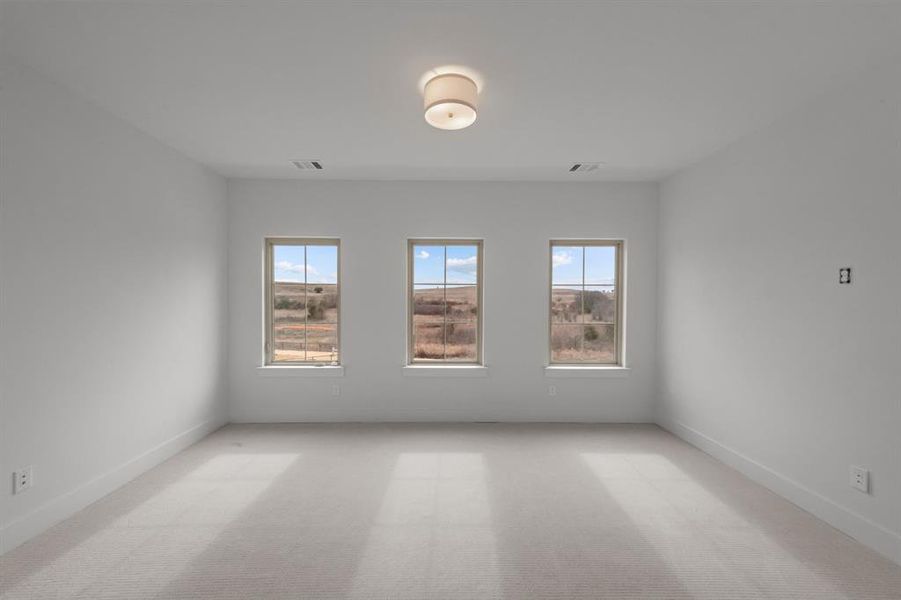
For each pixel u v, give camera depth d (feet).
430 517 7.70
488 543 6.89
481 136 9.86
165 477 9.39
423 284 13.91
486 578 6.04
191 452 10.90
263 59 6.70
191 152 11.00
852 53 6.43
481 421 13.65
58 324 7.54
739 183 9.99
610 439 12.06
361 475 9.52
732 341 10.19
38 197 7.16
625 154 11.04
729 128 9.33
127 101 8.15
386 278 13.58
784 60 6.64
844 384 7.30
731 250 10.26
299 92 7.78
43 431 7.24
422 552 6.64
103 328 8.54
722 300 10.57
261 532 7.18
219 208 12.92
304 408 13.57
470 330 13.92
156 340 10.16
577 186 13.66
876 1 5.25
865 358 6.94
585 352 13.96
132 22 5.77
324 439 11.90
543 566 6.31
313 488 8.86
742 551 6.72
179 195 11.03
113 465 8.79
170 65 6.89
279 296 13.73
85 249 8.11
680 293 12.41
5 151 6.62
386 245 13.60
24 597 5.62
